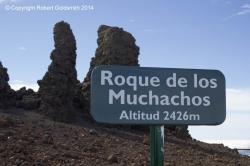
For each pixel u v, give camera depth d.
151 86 10.31
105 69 10.12
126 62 32.84
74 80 31.12
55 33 30.94
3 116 24.23
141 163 19.12
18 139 19.28
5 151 17.03
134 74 10.25
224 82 10.68
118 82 10.16
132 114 10.16
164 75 10.40
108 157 19.11
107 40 32.97
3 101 29.84
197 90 10.54
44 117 28.81
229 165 23.38
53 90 29.89
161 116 10.30
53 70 30.41
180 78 10.48
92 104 10.02
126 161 19.34
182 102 10.44
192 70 10.55
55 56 30.64
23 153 17.33
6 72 31.34
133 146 23.67
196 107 10.50
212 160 24.08
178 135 33.38
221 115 10.60
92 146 21.48
